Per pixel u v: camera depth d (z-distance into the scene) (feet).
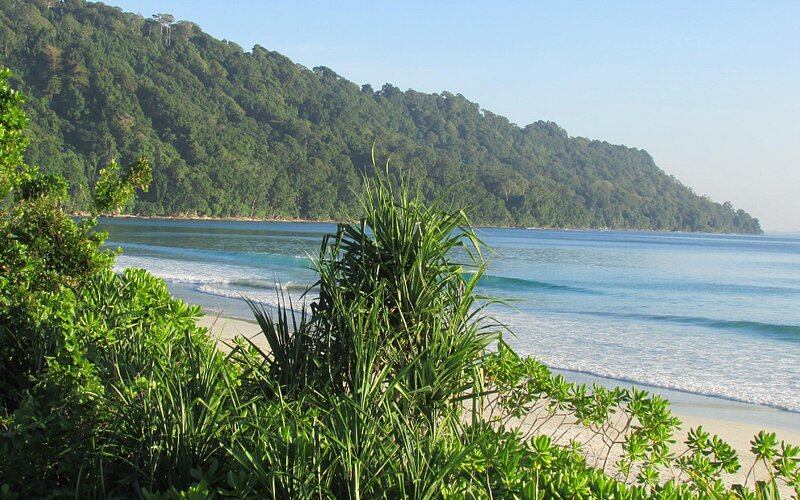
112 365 12.52
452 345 11.26
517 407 14.23
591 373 41.55
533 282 108.27
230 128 581.94
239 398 11.16
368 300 11.55
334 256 12.00
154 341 15.03
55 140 449.06
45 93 508.94
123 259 120.78
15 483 10.67
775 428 30.68
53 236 17.38
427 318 11.35
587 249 255.29
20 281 16.62
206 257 139.85
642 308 83.15
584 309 79.46
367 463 8.71
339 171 570.46
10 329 15.08
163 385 10.56
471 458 9.43
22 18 604.08
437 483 8.50
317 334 11.55
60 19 652.07
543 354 47.03
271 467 8.55
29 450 10.71
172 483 9.39
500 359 13.75
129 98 525.75
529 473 9.43
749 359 49.29
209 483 9.21
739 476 21.43
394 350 11.00
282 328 11.82
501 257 180.04
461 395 11.12
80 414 11.28
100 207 19.71
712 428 30.30
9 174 19.13
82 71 522.88
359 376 10.27
